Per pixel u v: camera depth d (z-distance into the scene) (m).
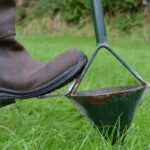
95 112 1.62
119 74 4.32
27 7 15.70
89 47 10.37
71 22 14.62
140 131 2.09
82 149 1.78
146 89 1.62
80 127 2.23
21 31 15.26
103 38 1.61
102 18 1.61
